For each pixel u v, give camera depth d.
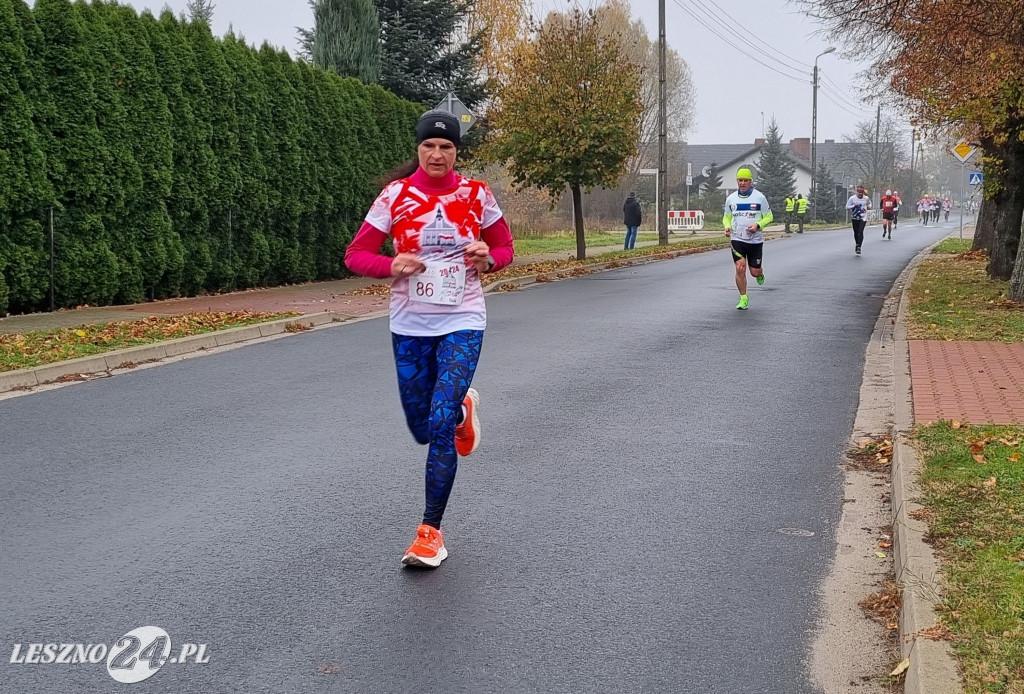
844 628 4.05
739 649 3.86
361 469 6.32
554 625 4.08
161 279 16.66
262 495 5.79
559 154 24.77
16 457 6.55
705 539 5.10
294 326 13.03
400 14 31.44
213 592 4.40
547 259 27.25
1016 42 14.17
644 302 15.75
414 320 4.88
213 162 17.39
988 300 14.81
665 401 8.32
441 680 3.61
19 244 13.81
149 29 16.33
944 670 3.36
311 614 4.18
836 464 6.48
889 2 16.31
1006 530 4.70
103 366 9.86
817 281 19.56
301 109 20.03
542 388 8.83
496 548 4.96
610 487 5.98
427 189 4.81
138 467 6.34
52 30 14.17
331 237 21.34
